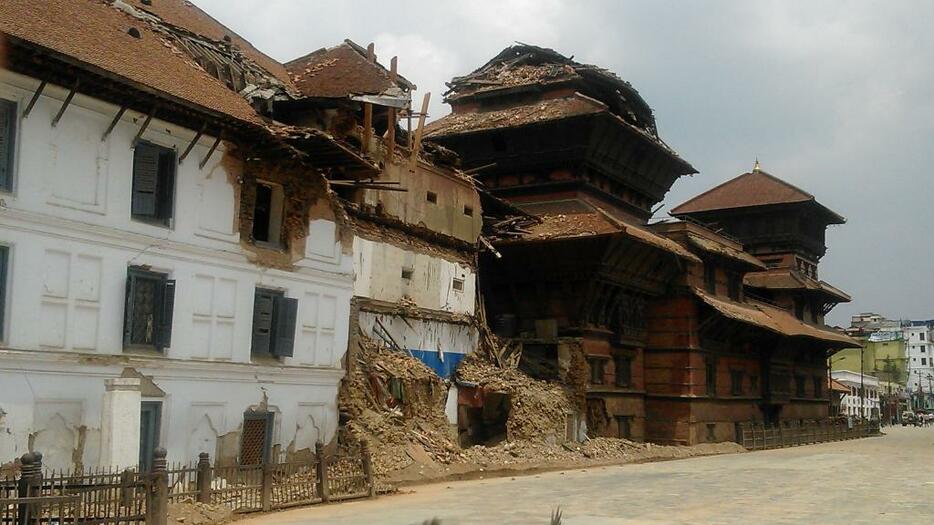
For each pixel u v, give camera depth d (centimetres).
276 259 2412
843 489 2577
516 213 4219
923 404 17825
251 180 2348
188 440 2109
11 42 1650
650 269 4616
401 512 1886
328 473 2106
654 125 5281
